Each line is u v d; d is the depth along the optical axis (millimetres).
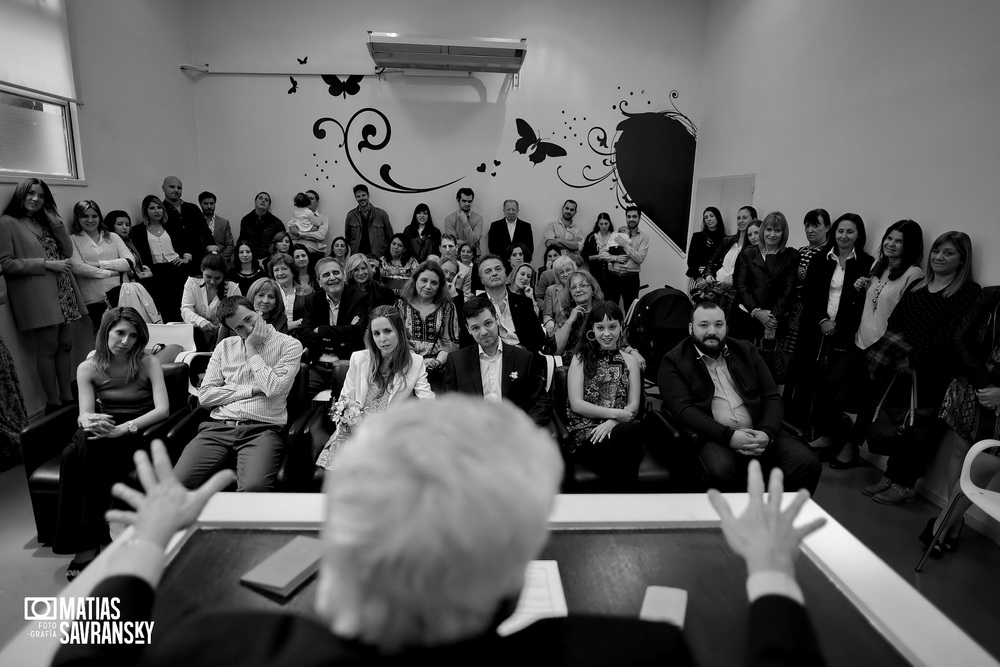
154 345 3168
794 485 2404
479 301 2559
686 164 6871
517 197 6914
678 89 6719
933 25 3193
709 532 1077
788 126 4793
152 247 5223
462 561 423
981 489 2244
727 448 2436
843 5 4043
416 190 6832
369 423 520
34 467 2365
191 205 5754
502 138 6781
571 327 3707
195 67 6316
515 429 515
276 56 6461
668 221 6996
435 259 3387
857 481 3258
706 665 765
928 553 2414
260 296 3533
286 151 6652
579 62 6656
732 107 5891
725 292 4500
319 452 2418
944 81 3113
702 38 6617
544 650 514
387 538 420
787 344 3930
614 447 2357
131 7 5277
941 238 2820
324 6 6391
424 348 3359
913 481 2961
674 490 2418
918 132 3303
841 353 3477
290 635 506
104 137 4875
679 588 918
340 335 3559
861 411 3193
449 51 6016
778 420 2494
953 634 825
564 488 2383
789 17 4785
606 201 6953
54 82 4223
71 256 3875
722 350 2598
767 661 514
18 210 3572
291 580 876
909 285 3035
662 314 3926
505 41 5871
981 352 2633
